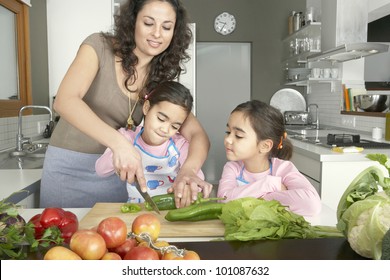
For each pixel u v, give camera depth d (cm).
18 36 325
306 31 452
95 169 165
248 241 94
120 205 138
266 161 163
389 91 516
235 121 152
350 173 262
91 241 71
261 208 98
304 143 324
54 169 167
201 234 108
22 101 327
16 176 192
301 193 133
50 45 415
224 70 531
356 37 371
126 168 114
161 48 143
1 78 299
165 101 145
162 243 77
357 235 81
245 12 519
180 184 126
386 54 557
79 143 164
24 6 331
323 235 100
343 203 92
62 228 93
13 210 85
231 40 520
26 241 84
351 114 404
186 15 155
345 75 431
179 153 166
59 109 130
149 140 161
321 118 488
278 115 157
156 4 134
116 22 149
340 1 367
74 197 170
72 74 141
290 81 498
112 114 162
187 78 466
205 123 536
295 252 87
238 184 163
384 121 341
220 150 537
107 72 152
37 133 360
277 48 525
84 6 416
